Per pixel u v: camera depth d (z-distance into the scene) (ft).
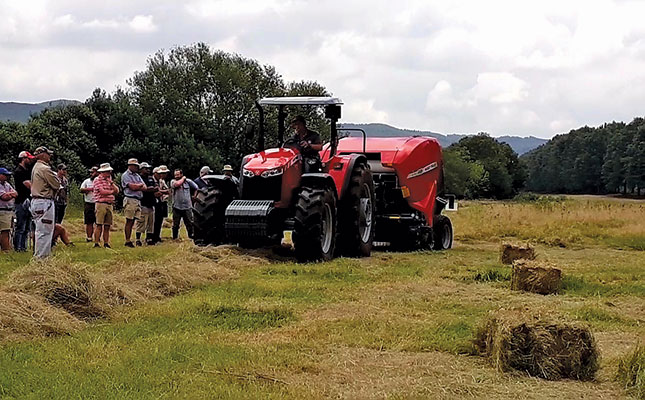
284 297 29.55
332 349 22.15
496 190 251.39
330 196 39.93
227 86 156.97
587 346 19.77
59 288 24.84
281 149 40.96
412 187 50.72
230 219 38.14
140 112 129.90
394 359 21.25
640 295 32.89
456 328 24.63
